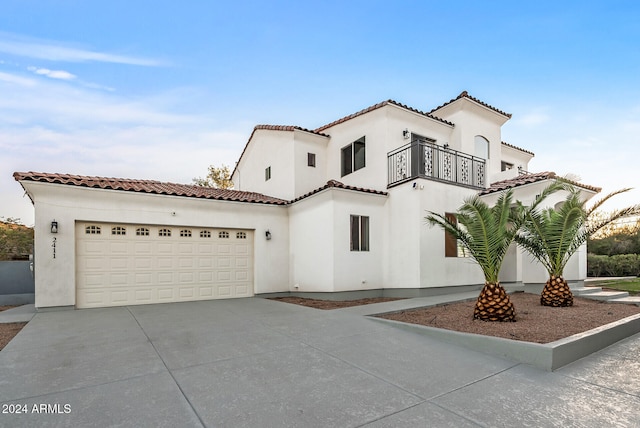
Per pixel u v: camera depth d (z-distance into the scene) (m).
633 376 4.15
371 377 3.91
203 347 4.98
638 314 7.33
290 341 5.37
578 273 11.05
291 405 3.15
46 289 7.96
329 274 9.87
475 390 3.60
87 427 2.69
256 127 15.68
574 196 8.34
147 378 3.75
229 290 10.63
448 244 10.99
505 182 12.21
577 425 2.89
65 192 8.27
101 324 6.56
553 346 4.42
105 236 8.88
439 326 6.11
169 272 9.71
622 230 19.17
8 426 2.70
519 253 12.14
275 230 11.45
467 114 13.44
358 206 10.51
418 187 10.16
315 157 13.88
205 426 2.74
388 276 10.86
